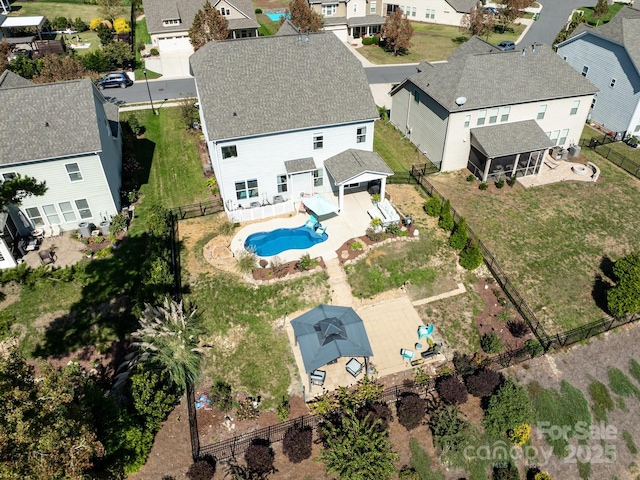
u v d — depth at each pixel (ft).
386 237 105.50
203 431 75.20
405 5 282.36
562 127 136.46
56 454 50.39
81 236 107.96
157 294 85.66
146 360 77.36
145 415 72.54
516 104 125.90
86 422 57.67
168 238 104.17
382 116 163.73
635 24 146.00
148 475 70.13
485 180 127.54
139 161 136.26
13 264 98.94
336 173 108.99
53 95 103.35
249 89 106.52
